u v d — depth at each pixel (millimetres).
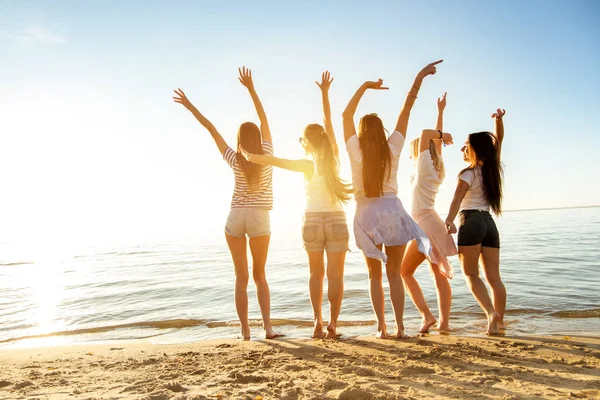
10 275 15945
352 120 4285
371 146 4070
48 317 7531
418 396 2455
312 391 2561
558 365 3133
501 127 4820
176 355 3789
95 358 3861
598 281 8812
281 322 6188
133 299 9219
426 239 4145
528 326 5238
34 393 2680
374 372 2980
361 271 13047
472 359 3334
